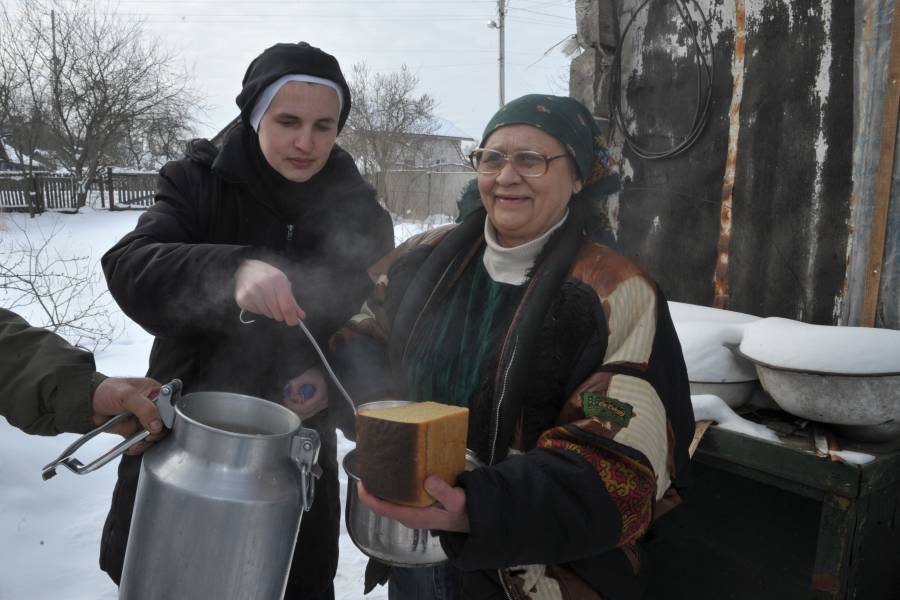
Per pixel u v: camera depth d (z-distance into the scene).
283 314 1.30
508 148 1.36
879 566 1.76
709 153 2.80
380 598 2.54
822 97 2.40
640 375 1.19
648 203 3.07
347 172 1.80
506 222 1.39
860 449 1.75
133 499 1.60
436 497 1.03
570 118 1.36
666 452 1.21
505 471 1.10
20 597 2.32
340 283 1.77
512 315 1.38
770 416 2.04
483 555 1.05
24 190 17.20
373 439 1.05
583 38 3.27
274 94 1.56
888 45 2.18
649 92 3.04
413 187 17.94
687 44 2.86
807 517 1.84
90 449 3.35
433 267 1.52
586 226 1.49
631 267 1.29
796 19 2.46
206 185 1.66
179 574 1.14
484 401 1.35
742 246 2.69
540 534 1.07
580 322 1.26
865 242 2.27
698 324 2.12
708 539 2.06
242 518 1.14
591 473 1.11
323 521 1.78
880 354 1.71
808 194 2.46
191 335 1.59
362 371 1.64
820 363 1.73
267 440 1.17
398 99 21.81
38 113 17.28
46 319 5.61
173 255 1.41
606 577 1.29
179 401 1.22
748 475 1.85
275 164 1.61
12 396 1.24
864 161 2.26
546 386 1.28
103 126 18.75
